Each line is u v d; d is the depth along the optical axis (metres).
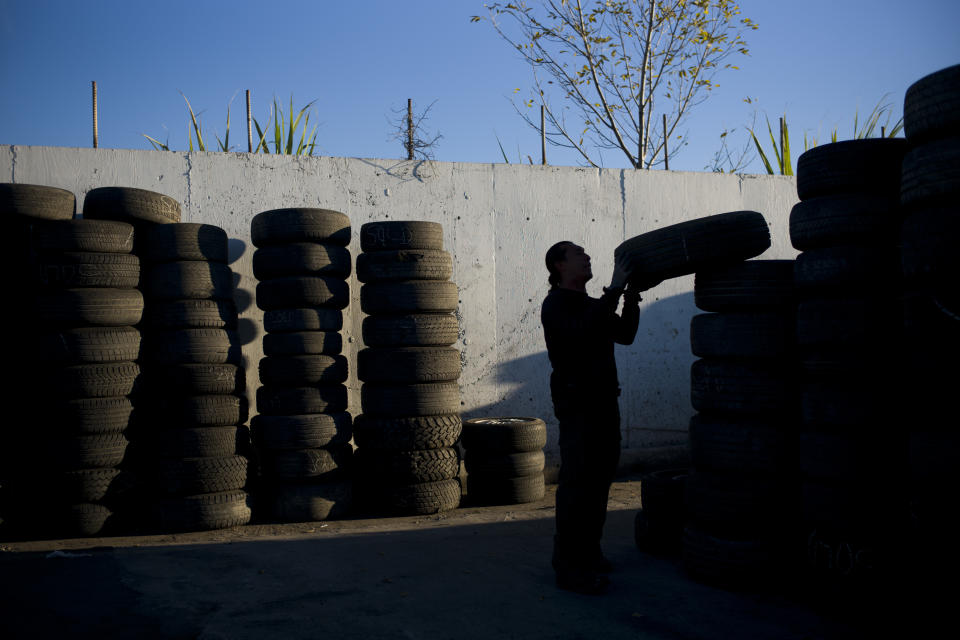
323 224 5.62
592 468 3.35
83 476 4.88
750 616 3.09
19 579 3.72
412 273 5.66
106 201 5.28
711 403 3.60
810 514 3.18
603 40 12.13
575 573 3.41
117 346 5.05
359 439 5.63
